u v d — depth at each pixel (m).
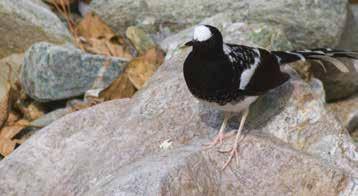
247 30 9.94
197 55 7.20
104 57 10.59
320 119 8.31
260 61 7.60
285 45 10.00
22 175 8.12
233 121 8.30
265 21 11.29
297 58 8.18
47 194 7.87
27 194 7.96
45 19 11.53
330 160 8.04
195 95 7.49
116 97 10.27
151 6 11.76
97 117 8.60
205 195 7.06
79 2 12.59
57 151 8.28
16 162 8.24
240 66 7.36
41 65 10.28
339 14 11.32
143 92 8.76
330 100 11.02
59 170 8.09
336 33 11.28
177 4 11.66
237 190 7.32
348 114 10.72
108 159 7.94
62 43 11.45
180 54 9.41
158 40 11.73
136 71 10.45
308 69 9.63
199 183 7.08
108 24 11.91
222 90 7.30
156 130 8.23
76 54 10.41
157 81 8.92
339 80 10.74
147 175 6.96
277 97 8.46
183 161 7.17
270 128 8.29
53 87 10.35
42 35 11.39
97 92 10.29
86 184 7.65
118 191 6.86
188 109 8.44
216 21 10.25
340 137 8.20
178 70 9.07
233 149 7.60
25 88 10.54
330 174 7.38
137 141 8.12
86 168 7.92
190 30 10.76
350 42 11.92
